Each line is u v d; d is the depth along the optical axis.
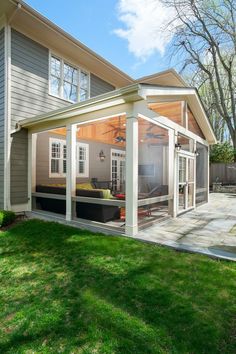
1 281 3.09
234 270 3.07
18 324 2.21
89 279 2.98
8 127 6.72
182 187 7.36
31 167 7.22
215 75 17.33
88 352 1.83
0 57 6.89
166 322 2.12
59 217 6.21
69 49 8.14
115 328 2.07
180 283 2.76
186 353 1.79
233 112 16.16
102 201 5.25
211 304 2.35
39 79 7.55
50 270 3.31
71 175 5.86
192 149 8.24
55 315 2.30
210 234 4.70
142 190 7.19
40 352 1.86
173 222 5.86
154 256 3.59
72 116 5.72
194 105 7.86
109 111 4.97
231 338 1.93
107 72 9.97
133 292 2.62
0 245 4.48
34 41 7.38
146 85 4.39
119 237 4.55
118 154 11.22
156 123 5.65
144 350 1.83
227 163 15.08
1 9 6.27
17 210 7.00
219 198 11.27
